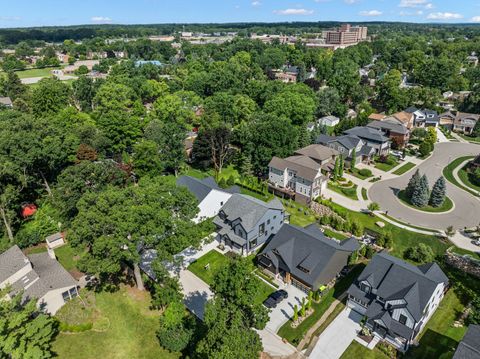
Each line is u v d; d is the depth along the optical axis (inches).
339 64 6264.8
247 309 1230.9
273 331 1453.0
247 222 1927.9
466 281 1752.0
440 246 2042.3
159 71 6998.0
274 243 1820.9
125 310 1550.2
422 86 5708.7
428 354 1346.0
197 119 3850.9
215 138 2903.5
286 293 1653.5
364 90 5103.3
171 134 2933.1
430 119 4215.1
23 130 2242.9
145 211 1424.7
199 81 5128.0
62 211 2049.7
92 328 1454.2
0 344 1069.1
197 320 1497.3
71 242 1429.6
